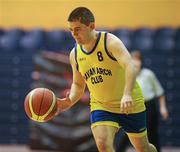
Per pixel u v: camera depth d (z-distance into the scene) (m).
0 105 32.00
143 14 32.84
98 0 33.00
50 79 28.14
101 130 12.50
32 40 32.12
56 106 12.76
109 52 12.32
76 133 27.50
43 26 33.09
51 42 32.06
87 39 12.22
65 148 27.55
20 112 31.86
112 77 12.52
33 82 29.36
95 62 12.49
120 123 13.16
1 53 32.16
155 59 31.86
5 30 32.44
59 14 33.12
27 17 33.22
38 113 12.52
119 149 21.30
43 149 27.83
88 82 12.88
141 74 20.81
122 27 32.59
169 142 31.27
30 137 28.02
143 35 31.97
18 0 33.31
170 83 31.78
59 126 27.70
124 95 11.48
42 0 33.22
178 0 32.78
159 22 32.75
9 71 32.12
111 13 32.91
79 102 27.55
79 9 12.13
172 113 31.48
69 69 28.03
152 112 20.53
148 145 13.71
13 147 30.47
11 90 32.03
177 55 31.89
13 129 31.78
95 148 27.34
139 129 13.26
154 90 20.91
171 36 32.06
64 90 27.94
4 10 33.34
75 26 12.05
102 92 12.70
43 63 28.36
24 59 32.06
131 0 32.91
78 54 12.75
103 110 12.77
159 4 32.81
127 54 11.99
